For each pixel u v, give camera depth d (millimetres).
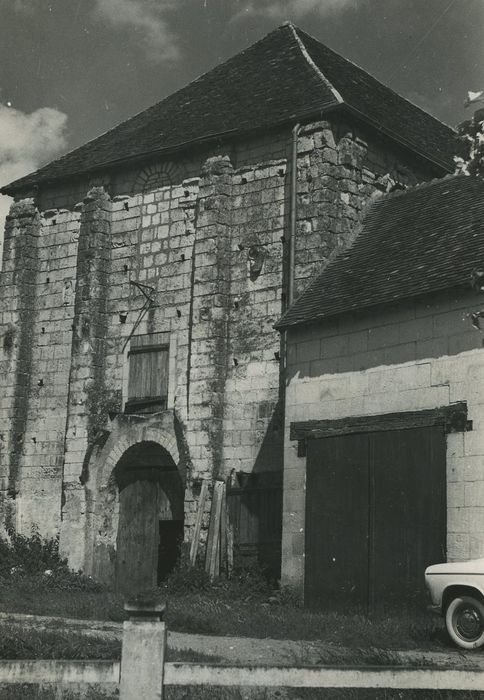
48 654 11672
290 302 23781
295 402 20922
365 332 19875
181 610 17281
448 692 9492
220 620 16469
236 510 23938
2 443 28719
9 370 29125
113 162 28156
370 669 7230
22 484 28609
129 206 28250
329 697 9711
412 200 23344
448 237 20469
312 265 23719
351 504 19406
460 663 11633
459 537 17391
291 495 20609
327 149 24359
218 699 9617
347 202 24422
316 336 20828
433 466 18078
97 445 26938
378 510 18875
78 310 28016
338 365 20266
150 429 26219
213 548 23547
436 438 18109
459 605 13438
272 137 25703
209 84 29891
